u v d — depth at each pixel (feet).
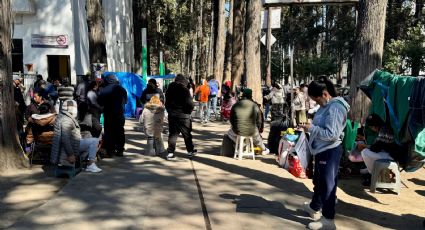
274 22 81.10
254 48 47.98
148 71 106.73
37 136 26.37
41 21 69.87
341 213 18.02
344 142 23.97
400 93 20.84
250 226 16.26
